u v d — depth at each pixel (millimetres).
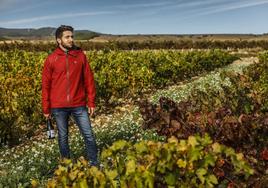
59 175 4262
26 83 16172
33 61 21203
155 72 26641
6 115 13164
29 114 14828
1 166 10297
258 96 7016
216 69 39969
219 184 4672
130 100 21328
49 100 8875
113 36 130875
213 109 6605
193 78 33625
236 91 7293
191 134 6004
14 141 13492
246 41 79500
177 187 3977
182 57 33312
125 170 4027
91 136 8922
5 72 18953
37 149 11781
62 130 8898
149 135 11711
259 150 5703
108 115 17094
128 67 23000
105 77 19109
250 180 4863
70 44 8688
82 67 8852
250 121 5770
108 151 4125
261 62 19359
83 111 8906
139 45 72688
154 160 3898
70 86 8734
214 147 4207
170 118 6215
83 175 4176
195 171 3955
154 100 20016
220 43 78500
